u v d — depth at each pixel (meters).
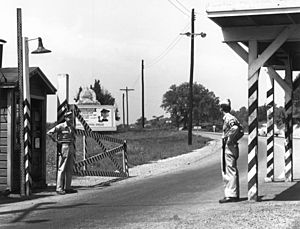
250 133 11.37
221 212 9.89
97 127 61.25
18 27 12.75
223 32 11.61
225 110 11.27
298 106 68.00
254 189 11.43
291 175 15.75
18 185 13.53
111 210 10.51
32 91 14.11
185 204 11.22
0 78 12.99
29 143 13.04
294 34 11.20
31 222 9.32
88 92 62.72
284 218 9.17
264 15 10.38
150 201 11.79
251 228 8.38
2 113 13.28
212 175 17.97
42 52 12.96
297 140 50.69
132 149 32.84
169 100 133.75
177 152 32.28
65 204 11.48
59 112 14.57
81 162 15.10
